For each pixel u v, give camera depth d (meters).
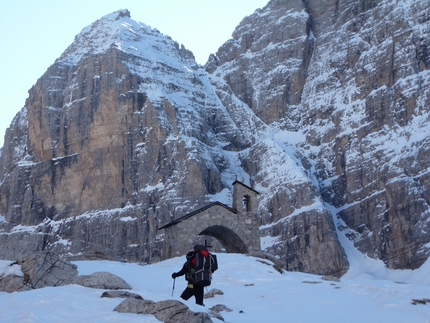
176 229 60.59
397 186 133.00
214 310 25.36
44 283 27.92
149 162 160.38
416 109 143.88
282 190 146.12
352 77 163.75
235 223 62.41
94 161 163.88
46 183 168.00
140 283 35.03
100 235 153.88
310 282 36.06
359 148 148.62
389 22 160.38
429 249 122.75
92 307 20.78
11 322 18.72
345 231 140.50
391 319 23.73
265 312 25.94
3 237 162.12
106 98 168.75
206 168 158.25
